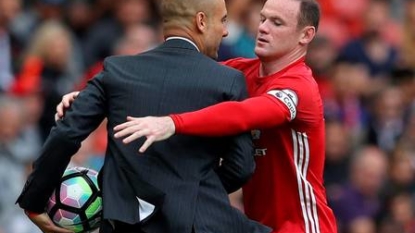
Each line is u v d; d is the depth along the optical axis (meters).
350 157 37.72
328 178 37.06
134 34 38.06
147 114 19.03
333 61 41.84
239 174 19.20
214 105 18.77
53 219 20.05
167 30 19.61
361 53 44.69
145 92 19.14
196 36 19.53
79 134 19.20
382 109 41.66
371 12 46.19
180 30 19.52
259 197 20.44
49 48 36.50
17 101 34.44
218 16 19.66
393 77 44.50
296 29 20.09
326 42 40.00
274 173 20.22
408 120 42.12
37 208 19.73
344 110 40.44
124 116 19.14
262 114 18.98
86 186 20.09
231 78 19.28
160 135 18.17
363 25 46.69
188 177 18.94
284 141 20.06
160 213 18.83
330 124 37.81
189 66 19.27
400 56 47.16
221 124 18.61
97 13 41.22
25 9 40.53
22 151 33.44
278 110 19.22
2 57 37.41
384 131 41.38
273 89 19.64
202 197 18.97
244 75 20.50
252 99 19.11
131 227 18.95
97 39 39.84
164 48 19.52
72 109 19.33
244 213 20.75
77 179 20.14
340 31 46.31
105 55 39.72
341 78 40.75
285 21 20.06
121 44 38.41
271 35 20.11
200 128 18.47
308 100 19.77
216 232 18.91
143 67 19.34
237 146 19.11
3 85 36.12
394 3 50.34
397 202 37.62
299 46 20.20
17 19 39.22
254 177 20.39
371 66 44.88
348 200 36.59
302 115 19.77
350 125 40.41
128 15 40.44
